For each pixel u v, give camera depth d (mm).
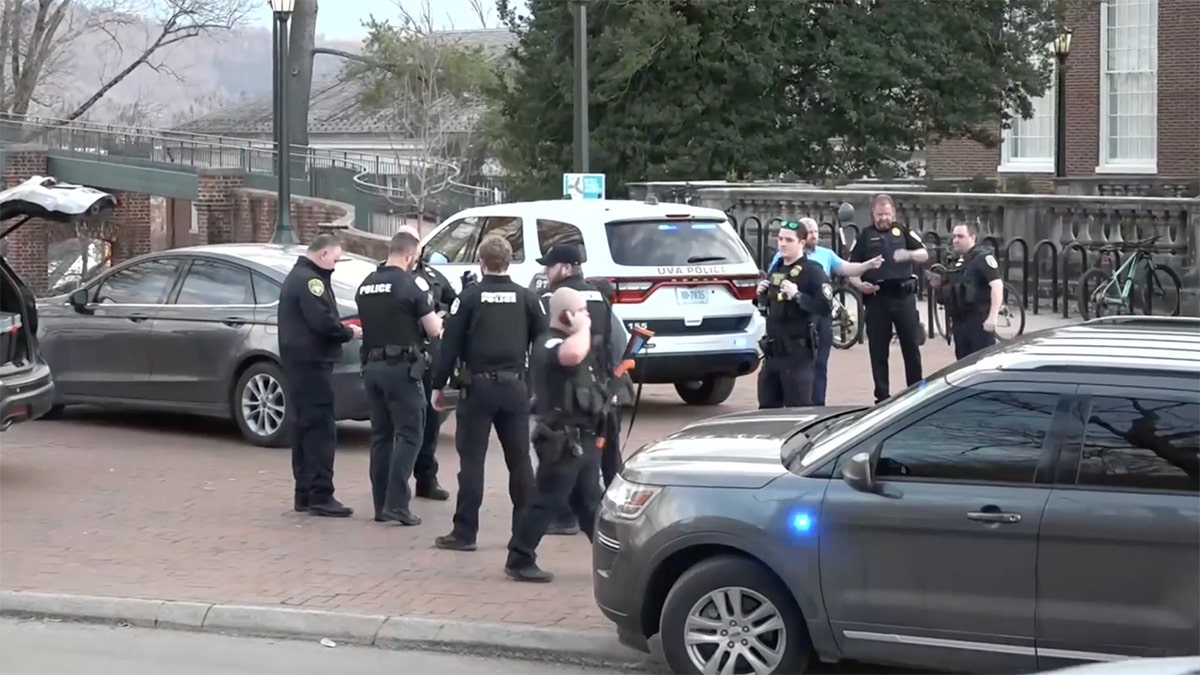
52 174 40500
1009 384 6090
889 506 6102
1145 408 5883
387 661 7207
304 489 9953
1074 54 34344
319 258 9797
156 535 9398
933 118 31484
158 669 7012
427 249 14312
